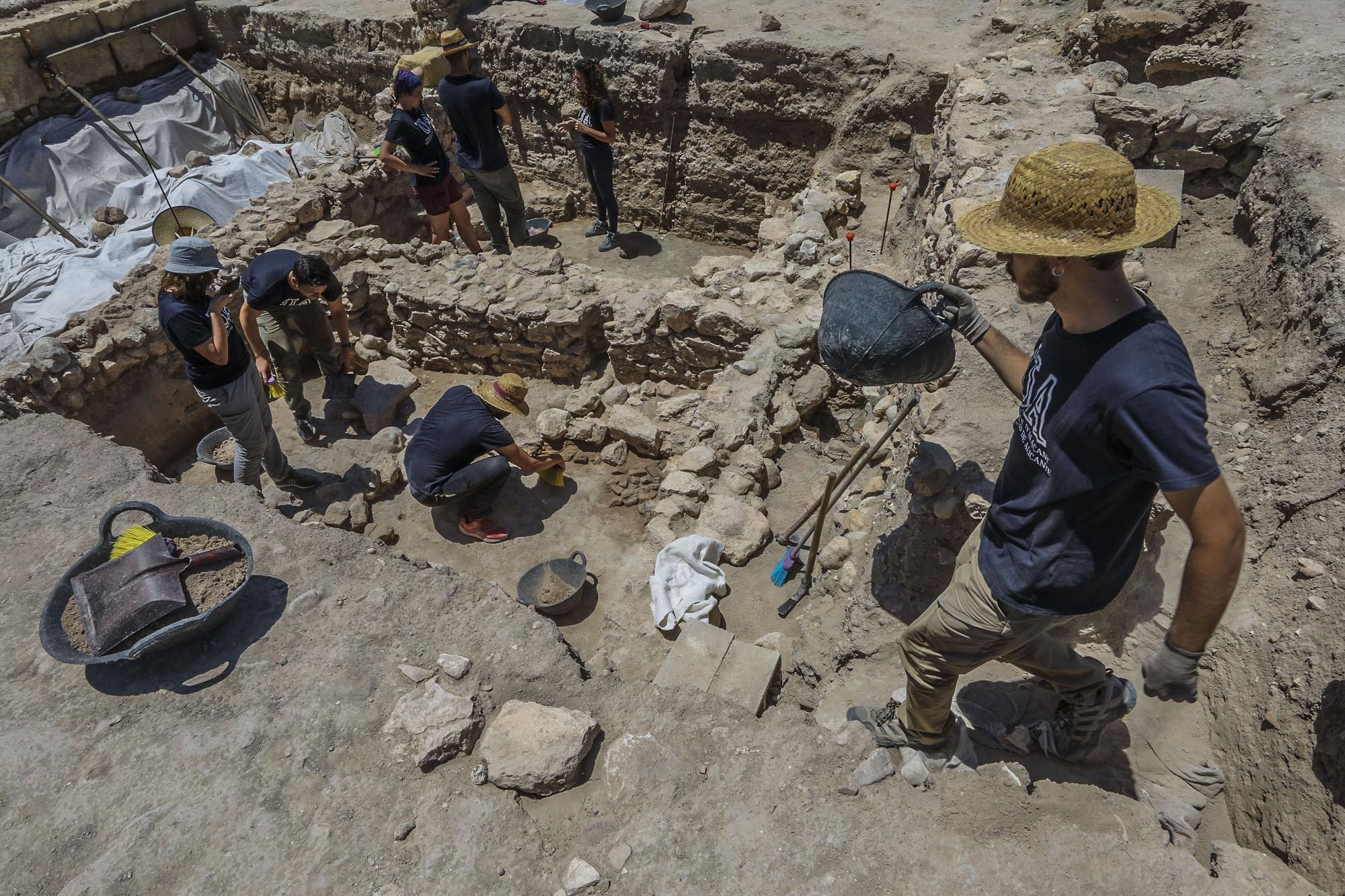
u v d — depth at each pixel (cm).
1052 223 167
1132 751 268
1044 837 228
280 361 561
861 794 246
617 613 436
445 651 302
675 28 907
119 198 899
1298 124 461
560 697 286
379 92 1096
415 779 264
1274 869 218
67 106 1044
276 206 742
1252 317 405
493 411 505
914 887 221
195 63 1198
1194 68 596
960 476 318
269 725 279
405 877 239
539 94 980
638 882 231
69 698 292
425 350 682
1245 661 274
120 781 266
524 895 234
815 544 414
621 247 940
